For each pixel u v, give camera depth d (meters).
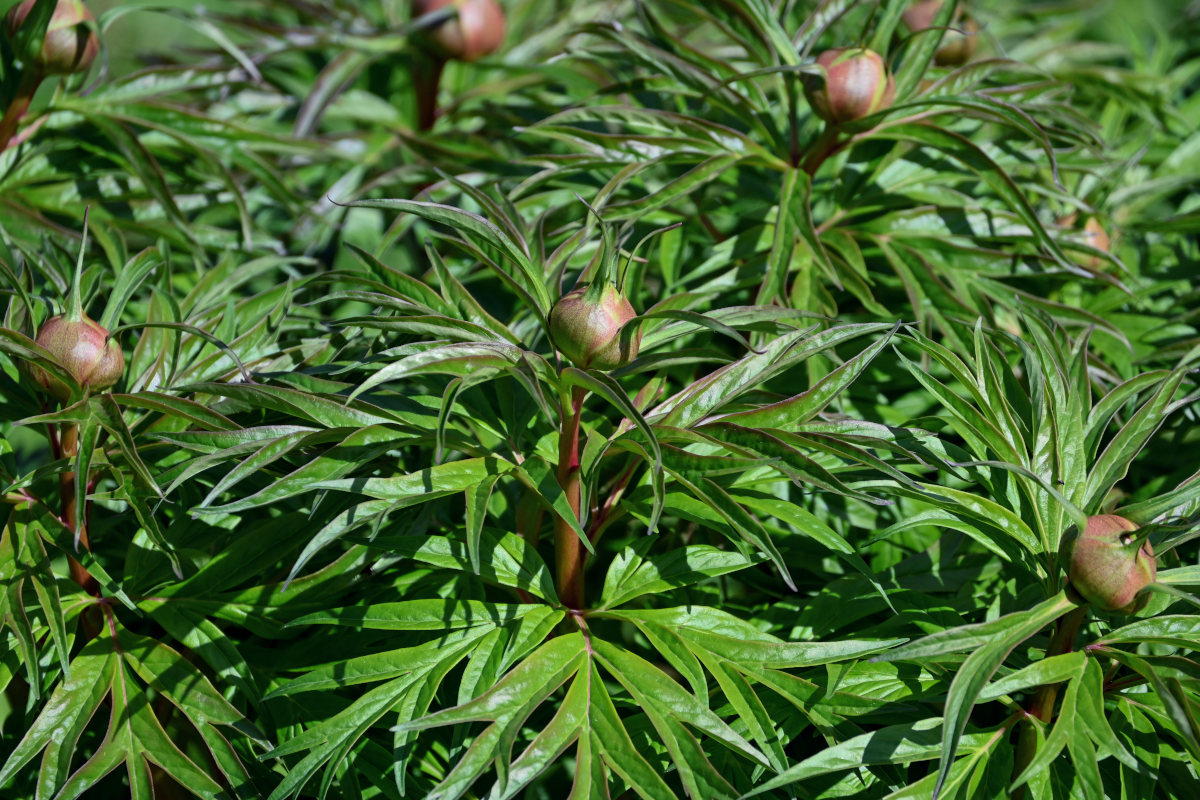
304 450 1.04
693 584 1.06
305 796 1.05
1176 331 1.16
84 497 1.00
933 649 0.93
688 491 1.01
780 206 1.09
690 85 1.13
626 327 0.95
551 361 1.08
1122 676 1.00
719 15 1.14
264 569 1.02
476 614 0.99
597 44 1.26
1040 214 1.19
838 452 0.97
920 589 1.05
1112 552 0.95
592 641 0.99
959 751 0.97
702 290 1.09
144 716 1.00
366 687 1.04
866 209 1.13
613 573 1.01
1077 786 0.97
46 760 0.98
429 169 1.20
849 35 1.18
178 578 1.02
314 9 1.33
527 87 1.31
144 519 0.99
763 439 0.97
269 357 1.06
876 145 1.13
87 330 0.98
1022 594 1.04
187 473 0.97
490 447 1.05
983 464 0.96
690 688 1.08
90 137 1.17
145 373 1.05
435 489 0.97
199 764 1.07
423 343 0.97
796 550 1.07
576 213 1.16
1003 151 1.13
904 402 1.14
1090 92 1.31
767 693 1.01
